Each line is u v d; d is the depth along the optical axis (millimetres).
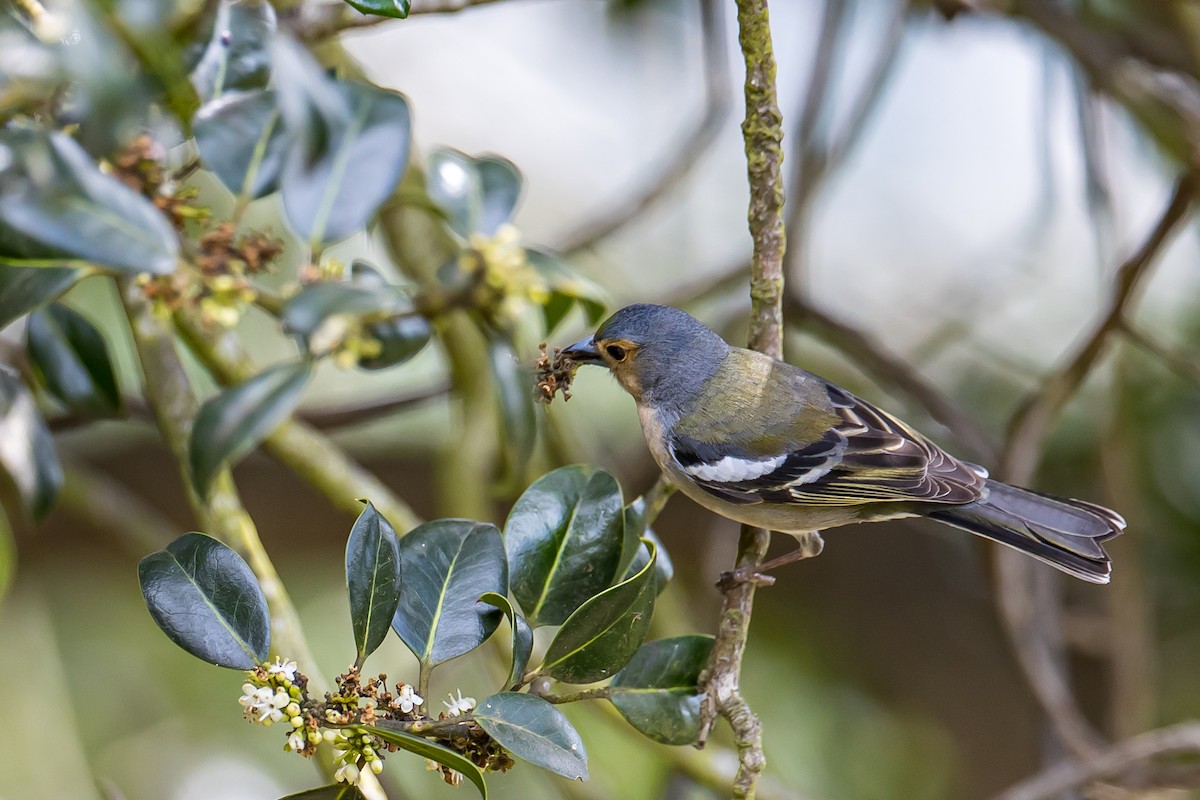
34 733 11234
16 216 5023
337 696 5129
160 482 12320
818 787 12234
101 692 11680
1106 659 11547
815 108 11180
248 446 6047
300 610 12312
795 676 12820
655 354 8711
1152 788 9234
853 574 13789
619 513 6254
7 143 5082
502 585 5852
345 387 12789
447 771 5355
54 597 11898
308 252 6613
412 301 6973
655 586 5680
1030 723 13453
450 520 5953
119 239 5152
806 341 14086
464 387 9656
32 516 6785
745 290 12922
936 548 13938
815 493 8398
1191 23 11773
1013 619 10305
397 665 11914
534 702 5297
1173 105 10484
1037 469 12828
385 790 8477
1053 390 10258
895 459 8508
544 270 7258
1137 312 12812
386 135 6441
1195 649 12430
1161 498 12516
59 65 4969
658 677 6293
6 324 5539
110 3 5223
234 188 6066
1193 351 12539
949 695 13555
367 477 8023
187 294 5898
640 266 13922
